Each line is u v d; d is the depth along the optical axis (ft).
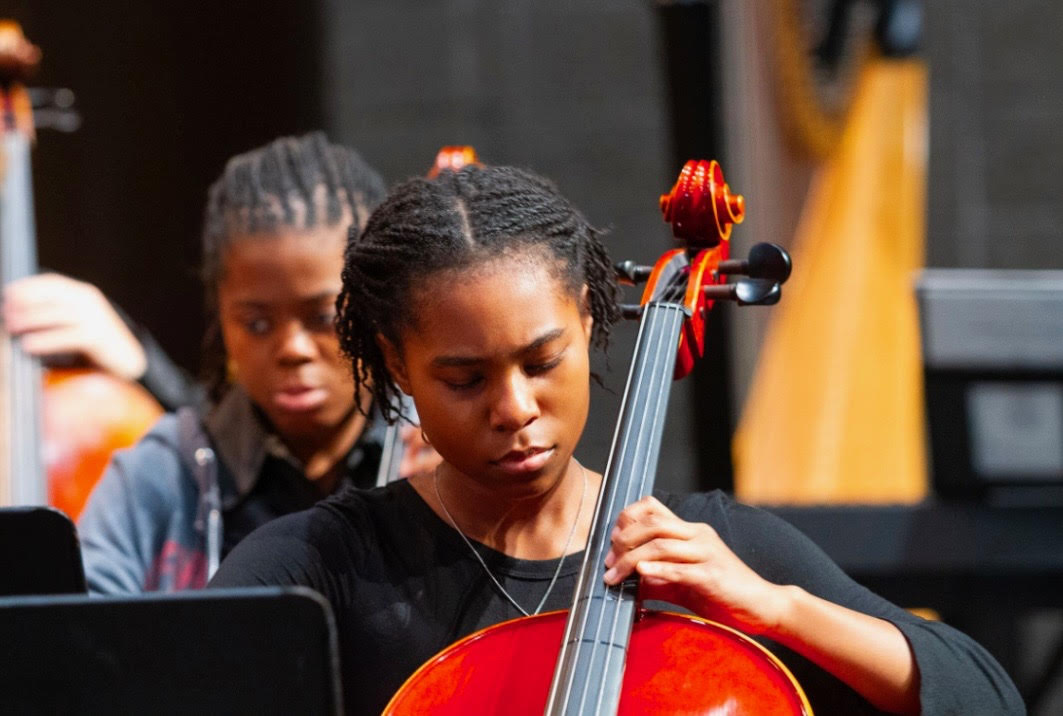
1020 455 27.68
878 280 54.85
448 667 13.01
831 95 51.08
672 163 26.48
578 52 50.37
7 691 10.58
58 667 10.55
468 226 12.91
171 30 43.37
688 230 15.46
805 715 12.26
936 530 27.30
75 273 42.80
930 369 27.81
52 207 42.63
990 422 27.84
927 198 64.23
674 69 26.20
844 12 52.34
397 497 14.35
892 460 45.06
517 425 12.76
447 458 13.29
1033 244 64.49
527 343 12.66
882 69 70.23
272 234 19.11
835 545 27.40
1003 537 27.17
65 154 42.68
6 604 10.52
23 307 24.89
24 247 25.98
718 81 26.30
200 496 20.17
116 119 43.11
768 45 40.60
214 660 10.48
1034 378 27.73
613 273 14.33
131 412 25.00
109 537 19.89
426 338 12.89
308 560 13.96
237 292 19.35
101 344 25.32
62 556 12.88
